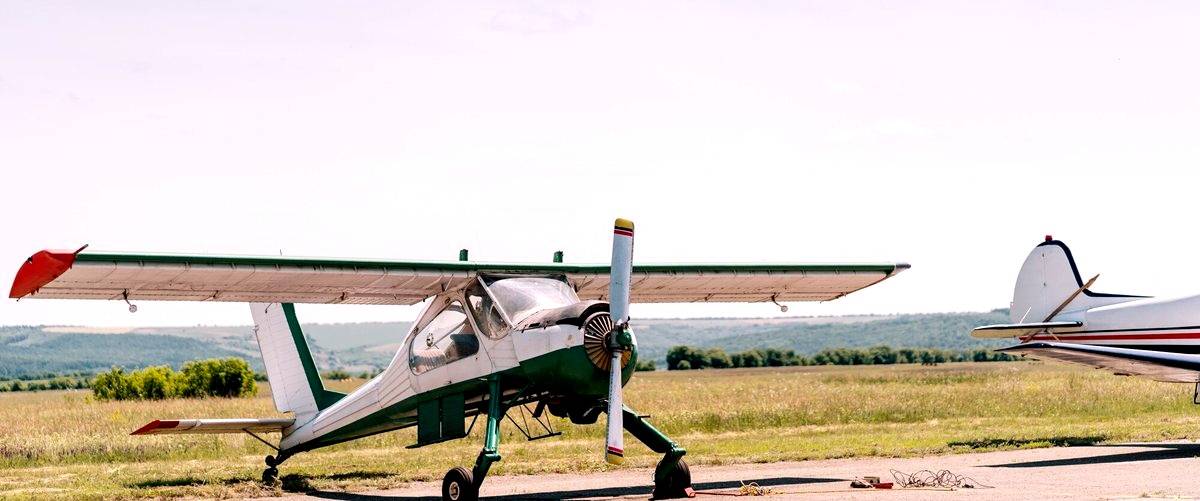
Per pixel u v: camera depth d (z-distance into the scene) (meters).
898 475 12.98
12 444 18.97
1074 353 16.61
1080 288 20.30
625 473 14.44
